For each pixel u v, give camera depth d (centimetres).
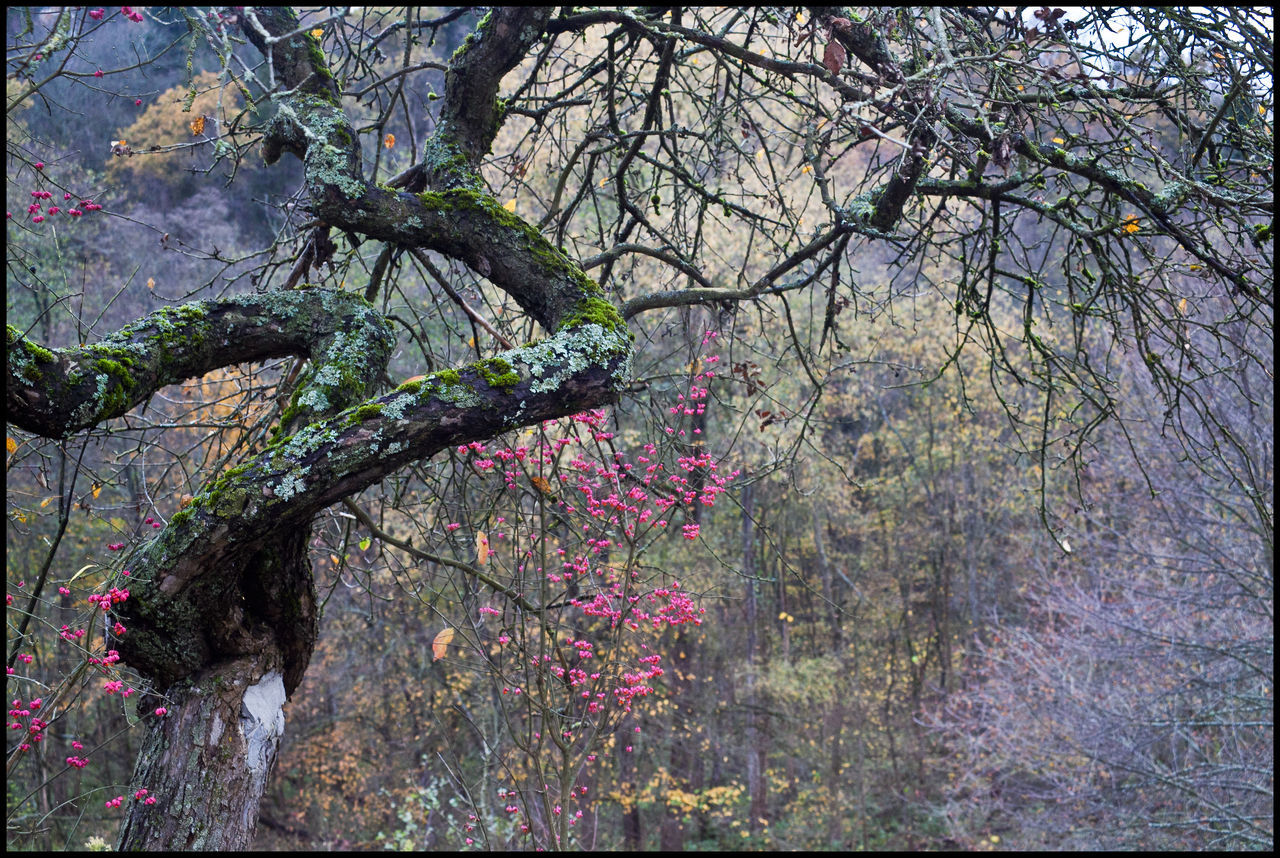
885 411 1652
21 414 211
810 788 1466
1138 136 297
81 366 220
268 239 715
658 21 368
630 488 356
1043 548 1402
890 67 275
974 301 388
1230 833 827
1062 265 357
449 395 239
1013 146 309
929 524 1736
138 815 231
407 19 348
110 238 645
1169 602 945
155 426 330
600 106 559
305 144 299
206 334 254
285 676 262
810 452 1318
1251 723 847
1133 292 336
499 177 729
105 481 331
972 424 1491
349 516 346
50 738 766
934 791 1441
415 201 287
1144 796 944
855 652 1633
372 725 1264
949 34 335
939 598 1755
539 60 376
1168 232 308
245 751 239
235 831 234
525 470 326
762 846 1365
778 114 835
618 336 263
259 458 233
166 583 229
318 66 309
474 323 327
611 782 1229
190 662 240
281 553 249
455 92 321
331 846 1194
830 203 374
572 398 250
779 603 1666
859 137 309
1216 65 319
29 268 323
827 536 1814
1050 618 1187
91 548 734
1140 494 1052
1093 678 1025
